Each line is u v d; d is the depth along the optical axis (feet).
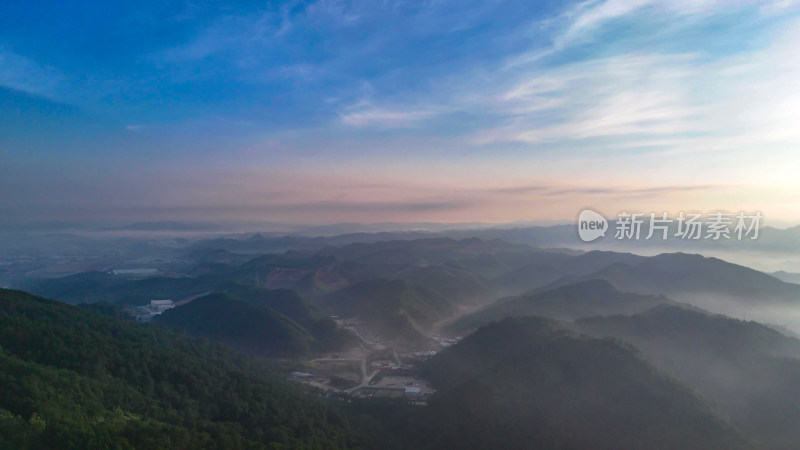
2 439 213.05
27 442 215.72
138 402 299.99
